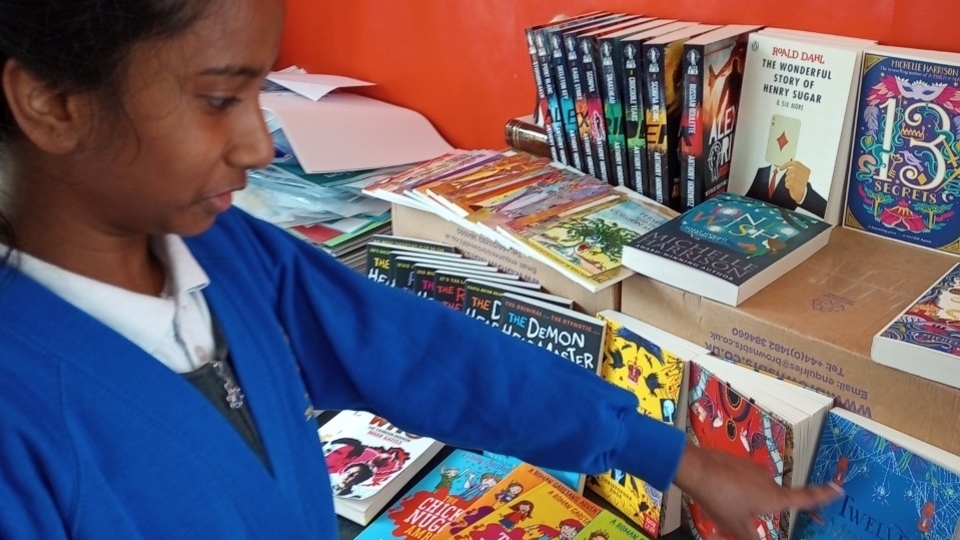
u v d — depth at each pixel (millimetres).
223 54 440
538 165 1213
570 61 1103
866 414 802
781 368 852
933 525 752
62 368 486
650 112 1044
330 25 1600
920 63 912
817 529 839
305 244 708
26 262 488
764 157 1043
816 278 917
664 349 904
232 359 593
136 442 506
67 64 417
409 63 1511
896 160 958
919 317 797
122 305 515
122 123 440
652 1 1176
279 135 1448
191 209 489
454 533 918
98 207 485
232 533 540
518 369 693
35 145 451
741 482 666
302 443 634
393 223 1218
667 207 1084
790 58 993
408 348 698
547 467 707
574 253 979
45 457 467
